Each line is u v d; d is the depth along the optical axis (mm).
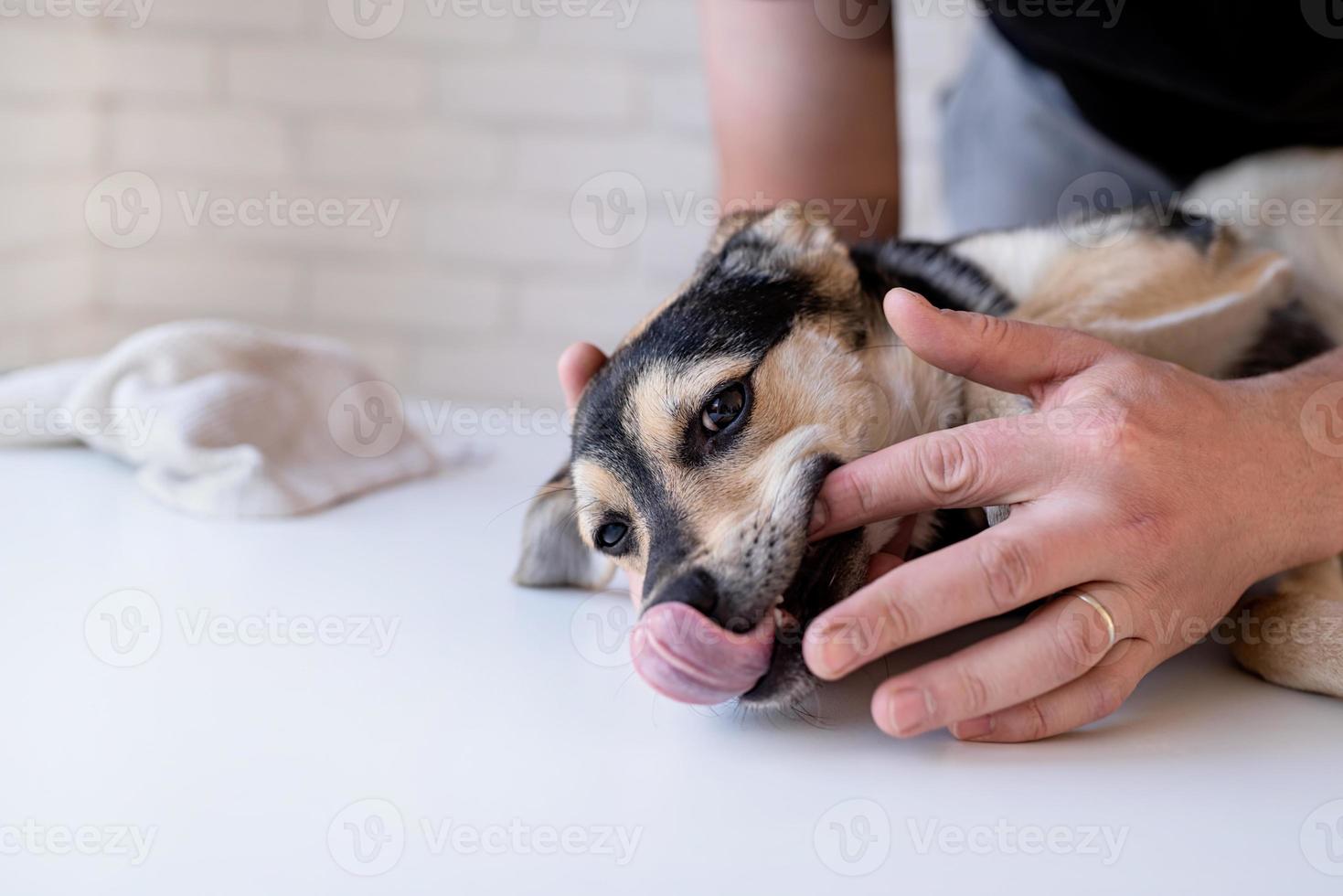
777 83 1697
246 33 2844
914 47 2871
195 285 2971
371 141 2908
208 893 757
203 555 1384
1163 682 1080
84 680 1059
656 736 977
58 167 2748
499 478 1719
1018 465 976
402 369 3020
